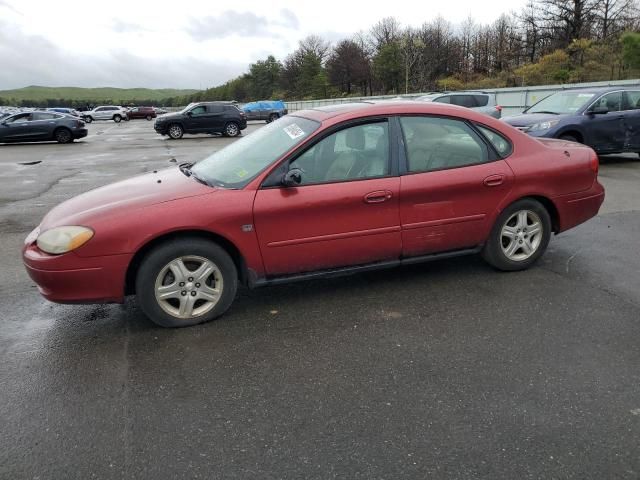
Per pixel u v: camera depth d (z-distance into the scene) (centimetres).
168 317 357
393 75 5916
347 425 254
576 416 256
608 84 2047
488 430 247
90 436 249
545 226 451
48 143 2270
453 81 4606
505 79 4228
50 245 330
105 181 1088
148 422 259
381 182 386
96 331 362
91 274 334
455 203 410
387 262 405
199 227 346
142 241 337
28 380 299
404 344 334
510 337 339
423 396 276
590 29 4244
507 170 425
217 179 380
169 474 223
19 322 380
